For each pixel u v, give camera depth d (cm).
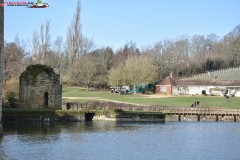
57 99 6066
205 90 11375
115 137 4412
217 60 16938
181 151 3712
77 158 3272
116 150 3656
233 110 7238
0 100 4012
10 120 5541
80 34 13225
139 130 5100
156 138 4459
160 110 7131
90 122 5869
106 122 5950
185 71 16350
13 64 8700
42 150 3541
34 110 5659
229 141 4366
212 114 7256
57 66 13225
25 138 4131
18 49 9975
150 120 6347
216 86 11225
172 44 17138
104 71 12194
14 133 4453
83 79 11781
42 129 4862
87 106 6544
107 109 6444
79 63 11962
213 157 3481
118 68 11775
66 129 4925
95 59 12606
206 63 16688
